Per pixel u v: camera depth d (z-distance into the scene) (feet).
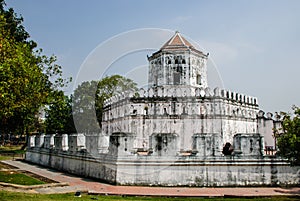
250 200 37.32
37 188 43.39
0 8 104.53
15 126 79.87
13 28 106.11
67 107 139.85
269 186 46.42
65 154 65.26
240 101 120.78
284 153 41.65
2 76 46.85
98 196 38.22
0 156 109.81
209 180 46.14
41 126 155.94
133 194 39.14
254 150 47.62
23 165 78.95
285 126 41.88
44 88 90.33
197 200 36.96
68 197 35.88
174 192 41.01
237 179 46.42
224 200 37.11
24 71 58.39
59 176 56.80
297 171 47.50
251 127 121.29
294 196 39.04
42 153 79.61
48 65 95.50
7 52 50.29
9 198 32.50
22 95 62.59
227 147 55.06
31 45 114.01
